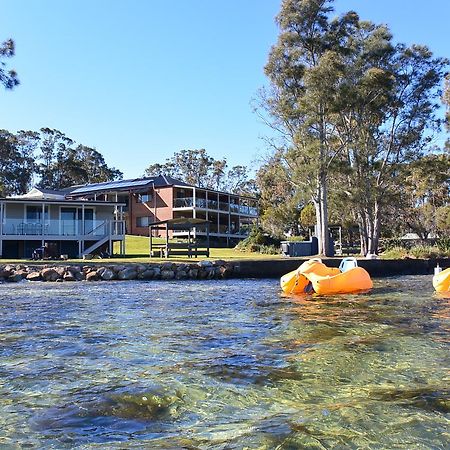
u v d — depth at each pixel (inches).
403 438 132.3
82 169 3159.5
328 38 1242.6
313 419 146.8
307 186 1243.2
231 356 234.7
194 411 158.1
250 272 914.7
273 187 2246.6
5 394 176.7
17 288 653.3
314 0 1205.1
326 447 126.6
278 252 1408.7
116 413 156.6
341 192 1365.7
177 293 583.2
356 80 1261.1
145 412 157.5
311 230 2126.0
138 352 244.5
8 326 325.7
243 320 352.5
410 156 1444.4
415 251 1204.5
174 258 1125.1
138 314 386.6
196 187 1942.7
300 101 1187.9
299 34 1243.2
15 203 1273.4
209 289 643.5
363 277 589.0
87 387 184.1
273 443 129.0
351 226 1756.9
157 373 203.5
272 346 257.9
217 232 2031.3
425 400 163.8
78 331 305.9
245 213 2253.9
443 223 1737.2
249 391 178.7
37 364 220.5
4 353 243.0
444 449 125.6
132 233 1990.7
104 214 1392.7
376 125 1439.5
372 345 258.2
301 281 583.5
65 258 1093.1
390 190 1482.5
